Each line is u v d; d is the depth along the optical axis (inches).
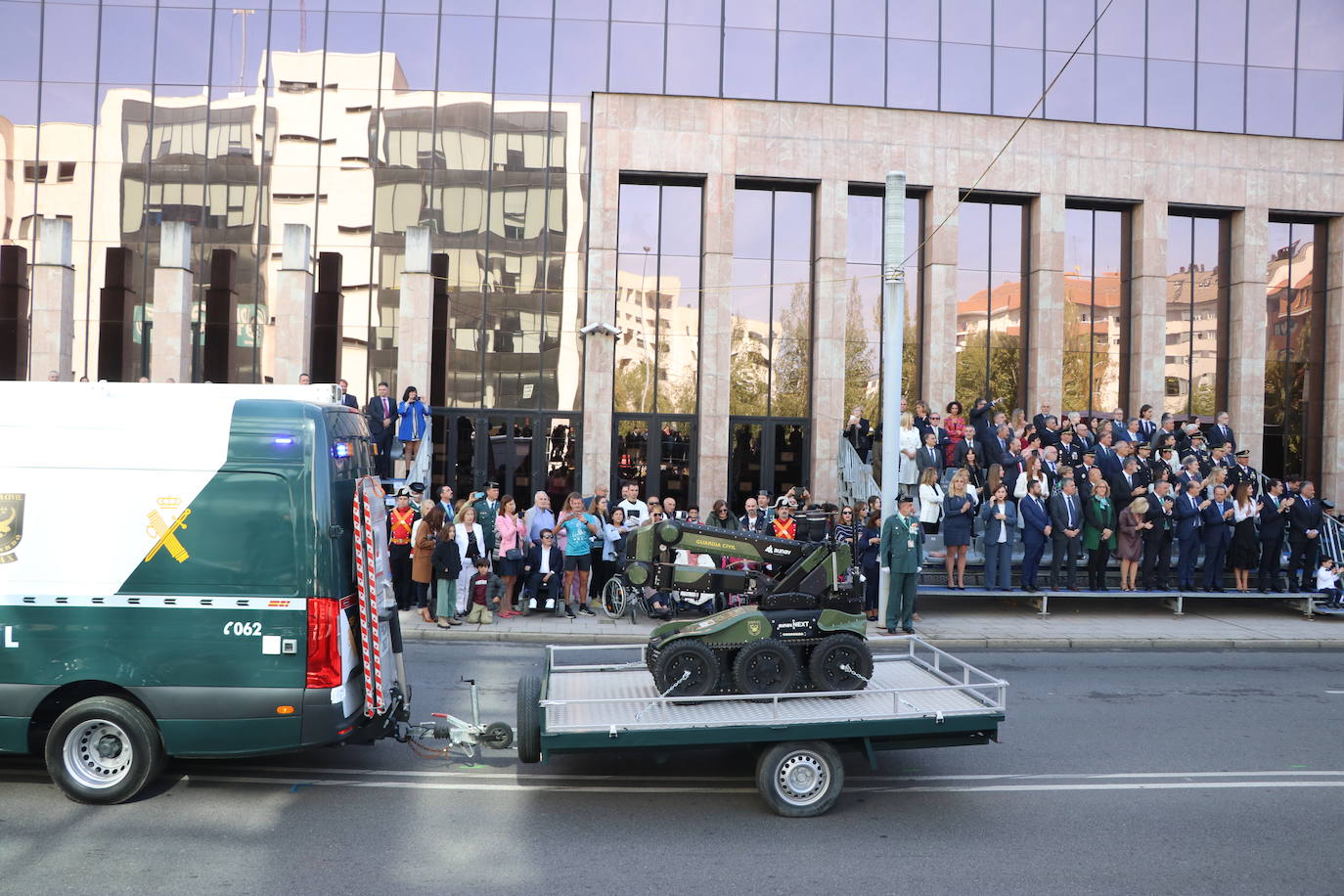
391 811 253.8
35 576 250.5
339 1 915.4
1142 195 948.6
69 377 861.8
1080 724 361.1
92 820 241.3
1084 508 648.4
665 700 267.1
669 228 926.4
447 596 533.3
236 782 275.4
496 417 910.4
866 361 935.7
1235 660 510.6
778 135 909.8
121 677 248.8
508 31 919.0
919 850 232.8
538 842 233.3
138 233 912.3
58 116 913.5
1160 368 951.0
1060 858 229.5
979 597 702.5
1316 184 973.8
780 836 240.8
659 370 922.1
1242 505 663.8
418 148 916.6
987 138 930.7
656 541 306.7
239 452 255.0
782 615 290.5
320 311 900.6
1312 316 982.4
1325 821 258.8
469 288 912.9
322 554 254.2
